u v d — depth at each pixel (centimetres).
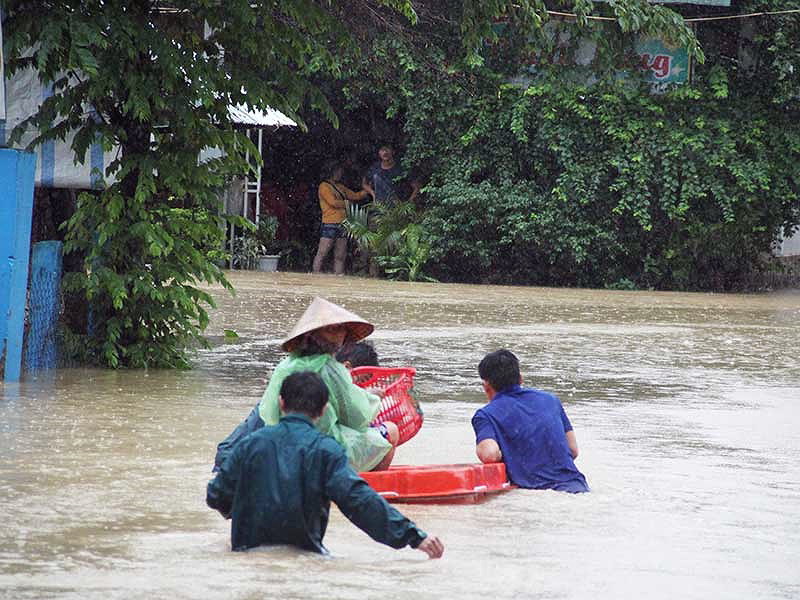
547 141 6188
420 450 1864
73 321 2747
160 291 2655
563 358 3136
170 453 1766
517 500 1533
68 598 1012
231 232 6266
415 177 6600
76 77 2573
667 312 4741
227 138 2650
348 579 1090
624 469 1756
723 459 1864
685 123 6166
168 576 1088
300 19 2642
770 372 3011
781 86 6097
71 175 2703
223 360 2903
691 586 1128
